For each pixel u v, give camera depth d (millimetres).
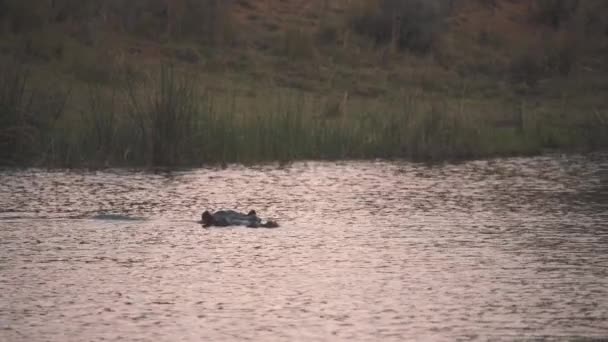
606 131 102625
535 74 128500
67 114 92188
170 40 119250
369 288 46594
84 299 44719
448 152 93250
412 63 127062
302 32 126125
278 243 56062
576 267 50594
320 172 82688
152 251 53844
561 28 146000
